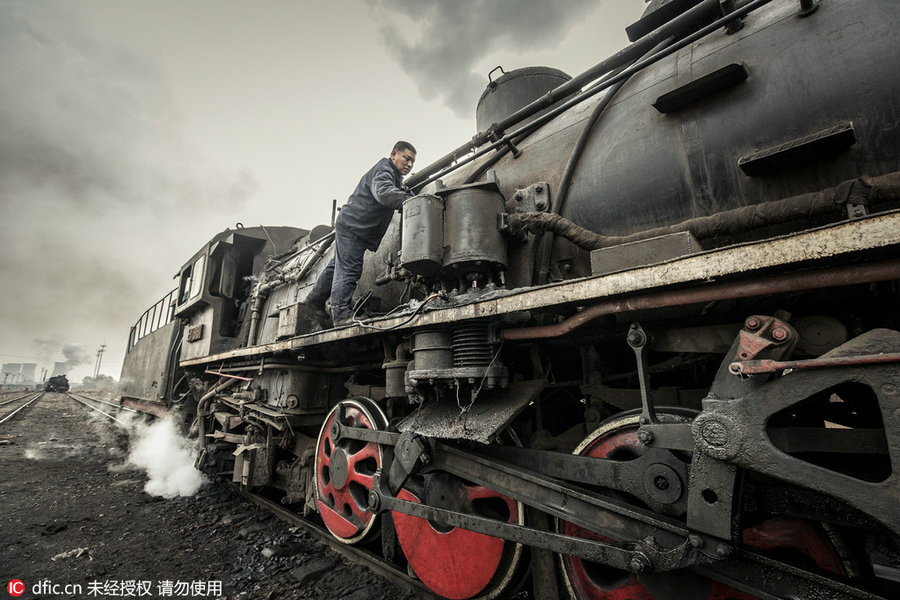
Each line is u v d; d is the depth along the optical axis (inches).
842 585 51.8
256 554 132.5
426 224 95.7
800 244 47.0
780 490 61.5
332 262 146.3
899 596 54.6
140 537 149.0
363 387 139.3
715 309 69.7
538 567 85.2
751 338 53.4
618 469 70.6
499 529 75.3
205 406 229.5
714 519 54.5
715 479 55.2
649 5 110.9
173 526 160.1
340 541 130.5
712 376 81.7
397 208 113.6
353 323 109.6
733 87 76.4
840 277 48.4
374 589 110.1
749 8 75.2
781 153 66.1
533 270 98.7
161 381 313.3
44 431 462.3
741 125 74.0
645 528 64.1
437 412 95.6
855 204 57.7
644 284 57.6
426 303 91.4
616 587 75.5
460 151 132.2
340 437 128.9
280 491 200.2
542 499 77.0
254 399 177.2
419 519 106.1
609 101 98.0
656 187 83.3
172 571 123.1
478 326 84.2
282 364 157.6
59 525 157.5
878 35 63.7
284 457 175.9
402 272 122.9
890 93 61.2
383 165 125.6
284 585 113.3
